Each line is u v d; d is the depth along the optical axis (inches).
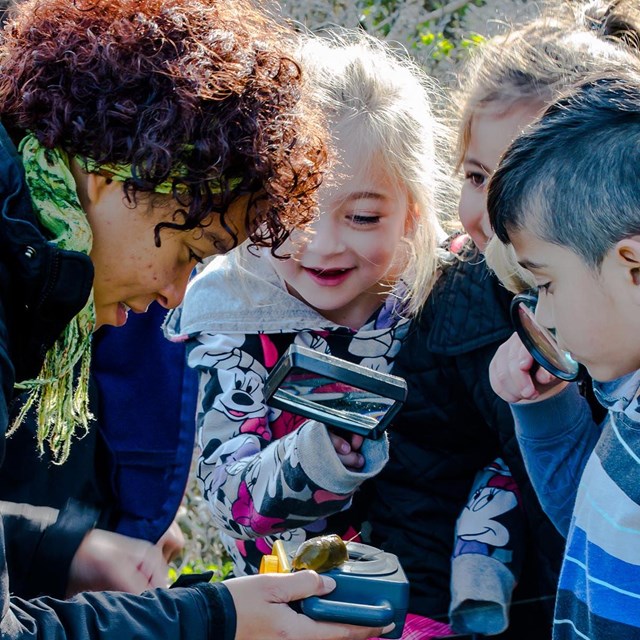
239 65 59.3
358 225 84.7
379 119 85.4
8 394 54.9
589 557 66.9
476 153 83.0
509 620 86.0
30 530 77.9
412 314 88.8
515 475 85.4
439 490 89.5
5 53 61.4
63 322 57.6
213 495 83.4
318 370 66.5
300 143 62.2
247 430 86.4
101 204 58.6
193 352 90.4
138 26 58.6
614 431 67.5
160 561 81.7
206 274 91.6
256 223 62.4
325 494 74.5
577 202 60.4
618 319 61.5
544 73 80.4
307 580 63.5
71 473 92.8
